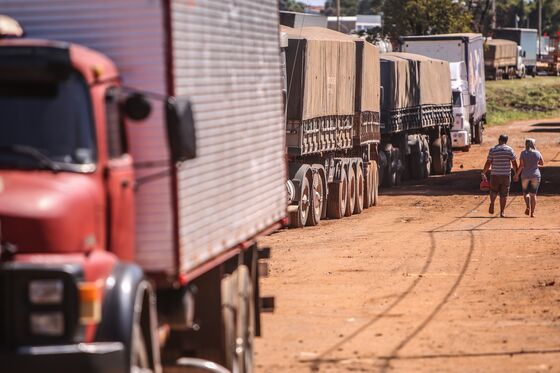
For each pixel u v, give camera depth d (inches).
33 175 762.8
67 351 713.6
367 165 3376.0
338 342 1342.3
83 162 776.3
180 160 813.2
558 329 1408.7
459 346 1307.8
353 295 1712.6
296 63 2618.1
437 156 4766.2
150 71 849.5
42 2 859.4
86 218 757.3
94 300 719.7
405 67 4128.9
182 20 879.7
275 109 1210.6
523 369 1171.3
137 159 852.0
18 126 781.3
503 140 3009.4
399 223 2886.3
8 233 719.1
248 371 1131.3
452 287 1777.8
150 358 808.9
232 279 1048.8
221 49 988.6
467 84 5949.8
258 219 1123.9
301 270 1994.3
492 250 2239.2
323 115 2805.1
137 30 849.5
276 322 1486.2
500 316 1513.3
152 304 808.9
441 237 2498.8
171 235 850.1
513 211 3154.5
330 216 3048.7
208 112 944.3
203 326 1011.3
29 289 713.6
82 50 811.4
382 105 3892.7
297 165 2748.5
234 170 1026.7
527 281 1815.9
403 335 1385.3
